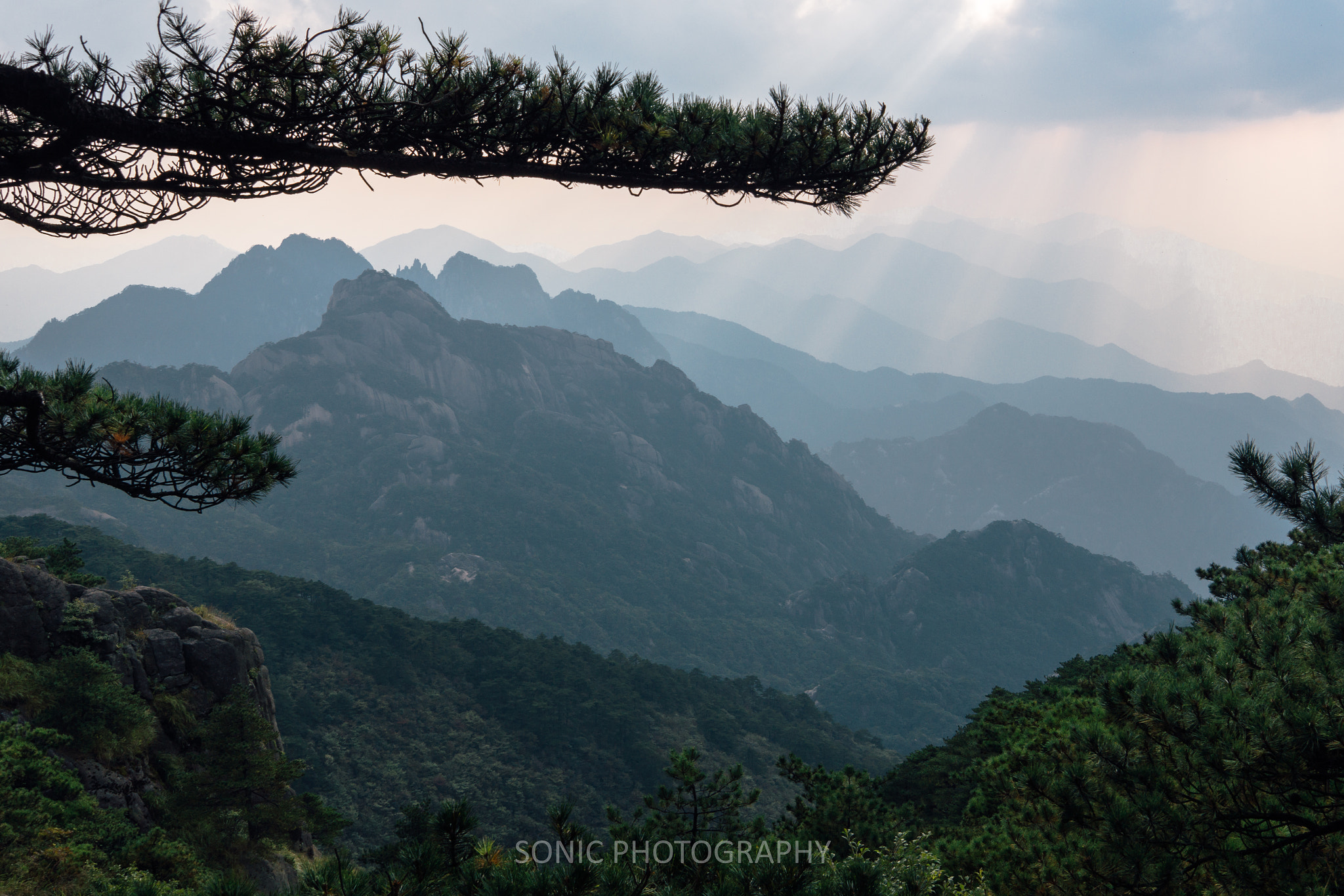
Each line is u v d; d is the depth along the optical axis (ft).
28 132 18.28
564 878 18.43
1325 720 23.27
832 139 20.22
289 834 96.78
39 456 21.48
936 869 34.76
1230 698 25.02
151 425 21.50
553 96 18.72
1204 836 25.99
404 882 18.24
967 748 101.40
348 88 17.51
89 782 73.46
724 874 21.74
